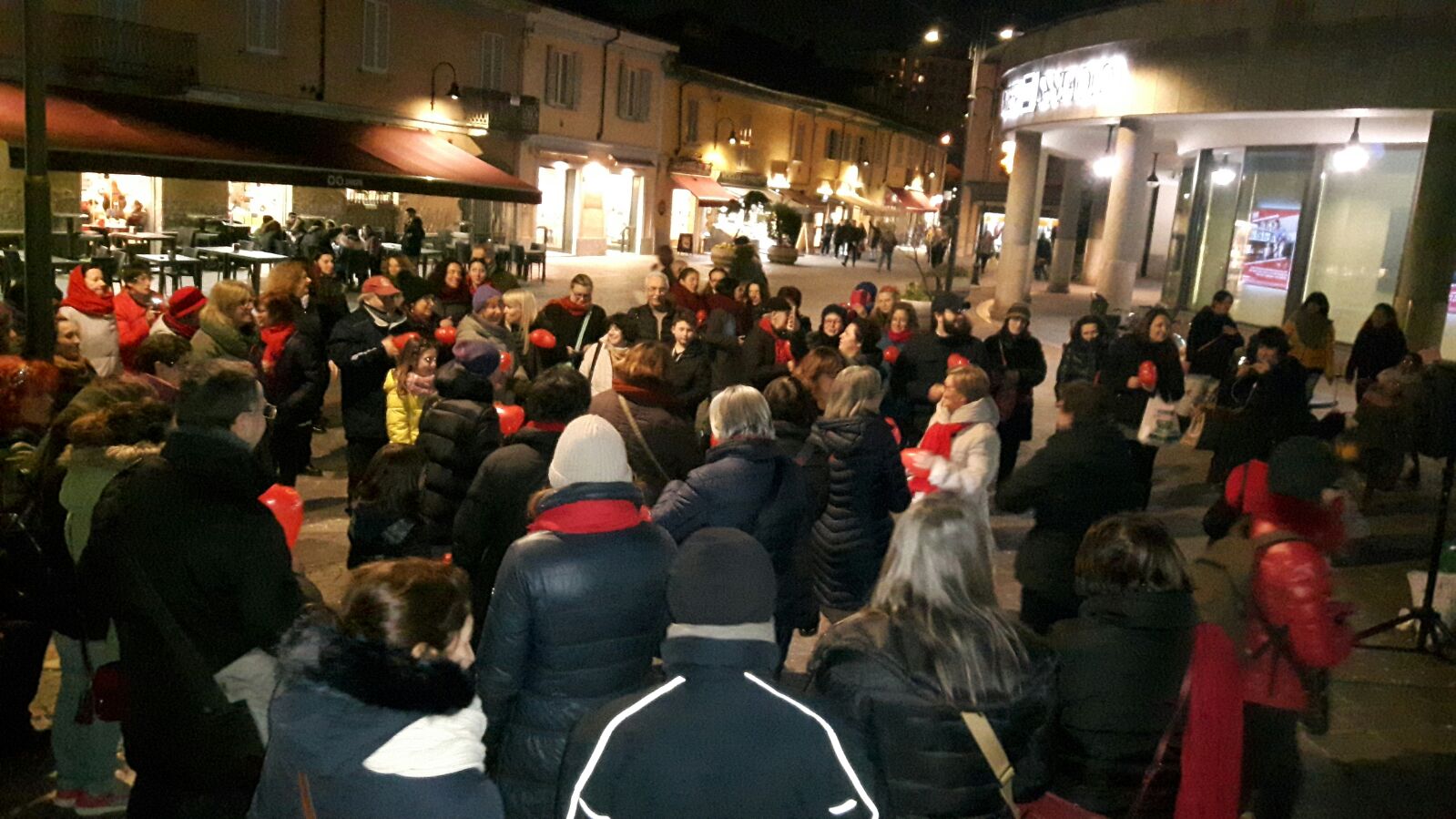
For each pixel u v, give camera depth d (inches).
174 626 111.2
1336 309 749.9
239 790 115.1
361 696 82.1
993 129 1670.8
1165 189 1601.9
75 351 270.2
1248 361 346.3
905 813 97.1
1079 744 115.5
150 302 344.2
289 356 295.9
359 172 802.8
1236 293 849.5
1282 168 793.6
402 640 84.0
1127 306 818.8
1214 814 114.0
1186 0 680.4
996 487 358.9
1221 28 655.8
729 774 80.4
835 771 82.0
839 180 2070.6
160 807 115.4
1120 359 339.6
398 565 89.4
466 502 167.0
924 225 2519.7
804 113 1903.3
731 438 170.6
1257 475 159.5
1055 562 181.5
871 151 2212.1
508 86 1218.0
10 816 157.3
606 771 81.1
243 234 873.5
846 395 199.2
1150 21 712.4
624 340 316.8
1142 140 789.9
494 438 200.2
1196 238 906.7
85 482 142.2
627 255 1462.8
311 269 343.6
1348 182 737.6
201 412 113.9
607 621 119.2
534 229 1302.9
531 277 1092.5
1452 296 629.6
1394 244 704.4
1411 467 417.7
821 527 201.6
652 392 207.0
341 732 82.0
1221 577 146.2
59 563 146.5
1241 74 646.5
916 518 104.0
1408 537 340.2
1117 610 116.0
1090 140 1006.4
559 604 117.2
